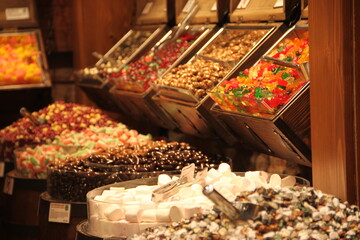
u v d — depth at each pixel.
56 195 3.77
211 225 2.30
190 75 4.56
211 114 4.23
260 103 3.37
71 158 4.07
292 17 4.34
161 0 6.56
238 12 4.97
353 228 2.26
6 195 4.71
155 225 2.77
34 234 4.50
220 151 5.02
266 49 4.28
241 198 2.40
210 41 5.02
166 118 5.25
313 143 2.97
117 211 2.83
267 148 3.88
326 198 2.42
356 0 2.67
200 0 5.80
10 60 7.50
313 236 2.18
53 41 8.25
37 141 5.48
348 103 2.71
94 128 5.45
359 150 2.72
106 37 7.53
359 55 2.70
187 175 2.94
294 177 2.94
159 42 5.89
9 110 7.70
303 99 3.27
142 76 5.56
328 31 2.79
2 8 7.86
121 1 7.54
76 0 7.55
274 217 2.27
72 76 8.29
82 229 3.01
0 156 5.58
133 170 3.69
